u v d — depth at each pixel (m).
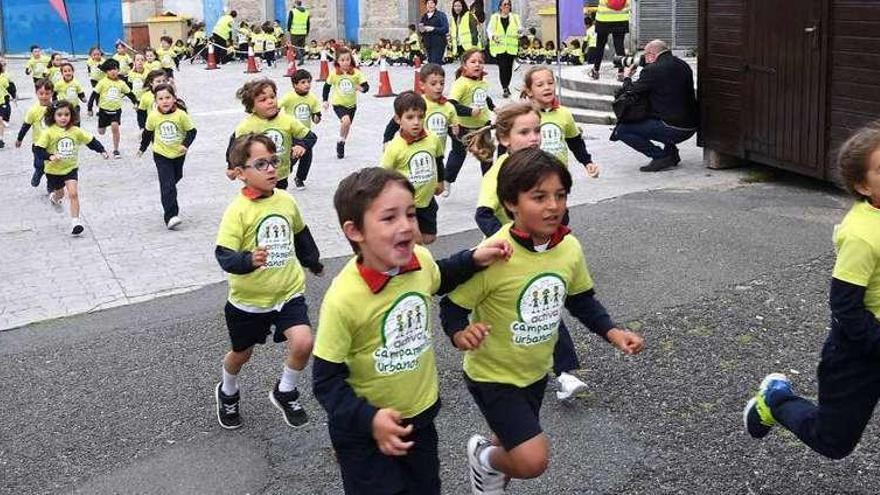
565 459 4.84
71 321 7.42
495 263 3.83
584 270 4.04
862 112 9.15
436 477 3.83
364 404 3.43
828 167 9.64
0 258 9.26
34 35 36.31
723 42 10.95
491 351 3.95
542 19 27.56
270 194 5.27
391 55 29.56
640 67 15.34
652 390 5.54
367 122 17.23
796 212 9.18
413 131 7.51
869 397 3.89
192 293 7.95
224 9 35.41
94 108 21.12
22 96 23.41
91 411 5.77
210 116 18.59
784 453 4.77
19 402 5.95
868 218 3.72
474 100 10.41
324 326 3.53
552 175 3.74
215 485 4.84
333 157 13.91
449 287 3.83
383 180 3.44
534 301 3.88
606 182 11.11
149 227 10.21
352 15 33.59
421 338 3.68
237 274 5.06
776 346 6.05
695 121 11.58
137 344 6.79
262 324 5.25
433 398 3.80
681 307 6.75
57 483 4.96
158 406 5.79
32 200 11.78
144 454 5.20
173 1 35.81
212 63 30.00
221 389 5.43
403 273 3.58
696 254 7.91
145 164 14.03
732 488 4.49
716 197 9.99
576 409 5.37
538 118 5.42
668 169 11.64
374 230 3.43
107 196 11.81
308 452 5.12
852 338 3.76
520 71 24.33
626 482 4.59
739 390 5.48
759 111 10.51
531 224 3.78
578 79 16.80
